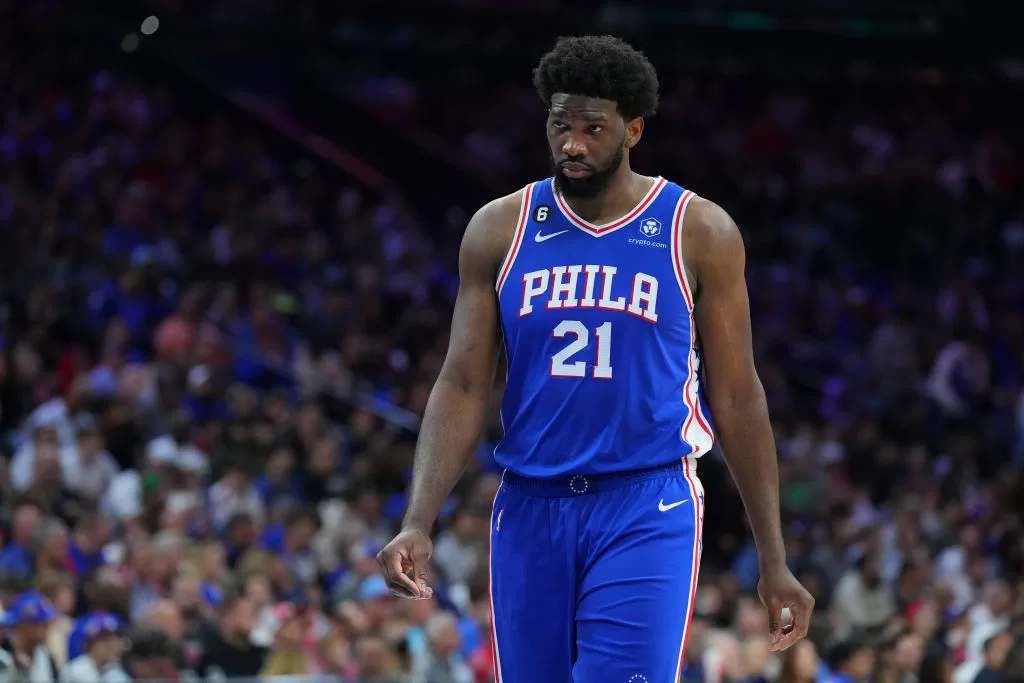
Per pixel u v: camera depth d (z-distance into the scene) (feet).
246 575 93.86
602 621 34.81
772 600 36.78
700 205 36.27
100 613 77.41
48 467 98.58
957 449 155.74
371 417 134.00
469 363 36.83
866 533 121.08
